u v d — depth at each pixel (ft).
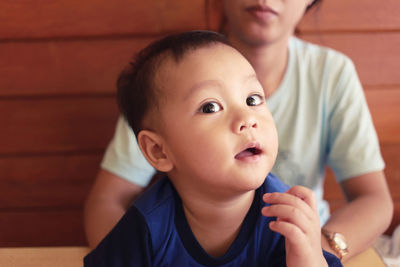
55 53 4.23
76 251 2.30
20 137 4.54
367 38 4.26
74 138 4.55
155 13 4.12
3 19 4.08
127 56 4.24
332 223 2.69
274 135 1.73
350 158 3.27
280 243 1.91
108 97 4.39
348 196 3.31
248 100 1.74
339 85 3.40
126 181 3.39
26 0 4.04
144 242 1.83
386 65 4.35
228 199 1.78
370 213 2.81
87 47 4.21
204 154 1.67
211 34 1.98
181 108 1.73
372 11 4.17
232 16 3.01
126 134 3.40
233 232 1.92
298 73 3.44
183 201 1.93
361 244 2.55
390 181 4.76
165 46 1.97
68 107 4.43
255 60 3.23
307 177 3.42
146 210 1.87
